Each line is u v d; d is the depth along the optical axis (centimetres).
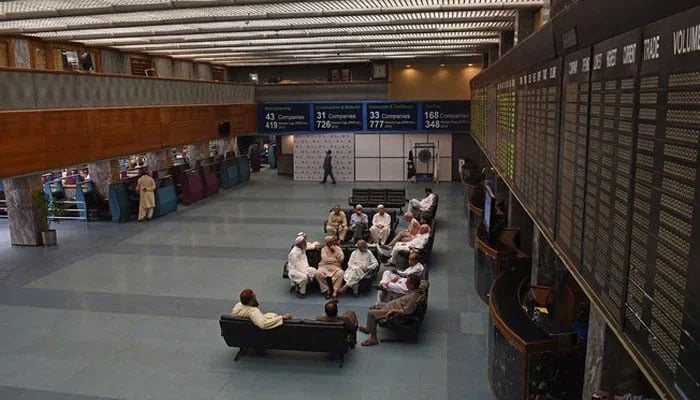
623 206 269
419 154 2631
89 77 1423
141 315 1043
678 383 205
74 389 779
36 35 1503
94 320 1023
